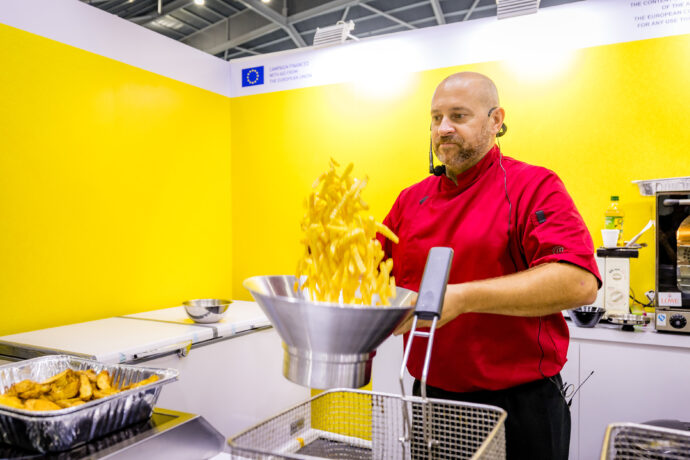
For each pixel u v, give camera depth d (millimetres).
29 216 2340
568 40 2703
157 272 3021
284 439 781
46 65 2416
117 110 2773
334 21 4879
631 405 2246
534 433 1332
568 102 2711
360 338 715
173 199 3141
